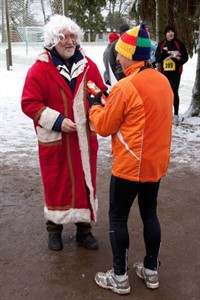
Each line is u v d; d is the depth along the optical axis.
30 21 20.47
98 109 2.80
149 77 2.64
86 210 3.39
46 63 3.16
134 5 9.28
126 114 2.64
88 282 3.10
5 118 8.25
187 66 18.91
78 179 3.32
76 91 3.20
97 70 3.39
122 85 2.62
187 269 3.28
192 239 3.74
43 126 3.15
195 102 8.42
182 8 8.88
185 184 5.04
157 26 8.28
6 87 12.57
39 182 5.04
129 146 2.68
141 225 3.98
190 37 9.12
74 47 3.17
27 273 3.20
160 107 2.65
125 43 2.63
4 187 4.88
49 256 3.44
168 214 4.24
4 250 3.53
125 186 2.78
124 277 2.95
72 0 9.69
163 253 3.50
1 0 32.03
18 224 3.99
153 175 2.75
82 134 3.22
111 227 2.91
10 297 2.92
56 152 3.24
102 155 6.05
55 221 3.39
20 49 25.34
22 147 6.41
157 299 2.92
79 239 3.62
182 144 6.63
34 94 3.13
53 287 3.04
